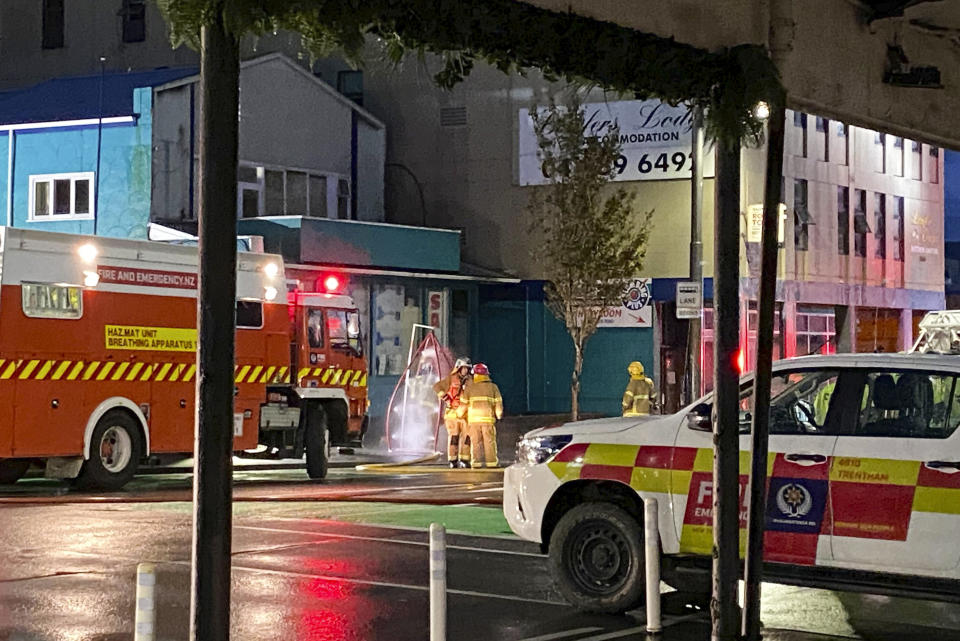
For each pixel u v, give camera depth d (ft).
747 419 32.37
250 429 71.26
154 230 103.14
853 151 132.26
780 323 121.60
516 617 34.01
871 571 30.71
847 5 27.96
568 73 21.79
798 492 31.50
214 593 17.51
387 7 18.34
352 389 77.36
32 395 61.62
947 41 31.55
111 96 108.88
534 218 123.54
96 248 64.23
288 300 74.13
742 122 23.84
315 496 61.57
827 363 32.17
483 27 19.90
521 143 124.36
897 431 31.07
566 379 122.83
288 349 73.10
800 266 124.47
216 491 17.48
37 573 39.47
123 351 65.36
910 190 141.49
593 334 118.73
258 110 114.62
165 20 17.16
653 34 22.75
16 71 138.82
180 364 68.08
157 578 38.86
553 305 111.96
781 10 25.25
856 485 30.94
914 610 36.50
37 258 61.82
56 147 108.99
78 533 47.78
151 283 66.80
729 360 24.58
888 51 29.25
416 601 35.96
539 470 35.06
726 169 24.34
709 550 32.81
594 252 108.17
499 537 47.91
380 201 127.13
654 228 119.75
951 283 153.17
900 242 140.26
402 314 113.80
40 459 64.75
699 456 33.19
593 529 34.35
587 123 120.67
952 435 30.48
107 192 106.93
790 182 123.24
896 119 29.71
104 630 32.07
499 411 82.02
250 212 114.01
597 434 34.68
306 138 119.24
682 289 86.33
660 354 120.47
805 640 32.22
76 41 135.54
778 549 31.65
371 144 126.31
